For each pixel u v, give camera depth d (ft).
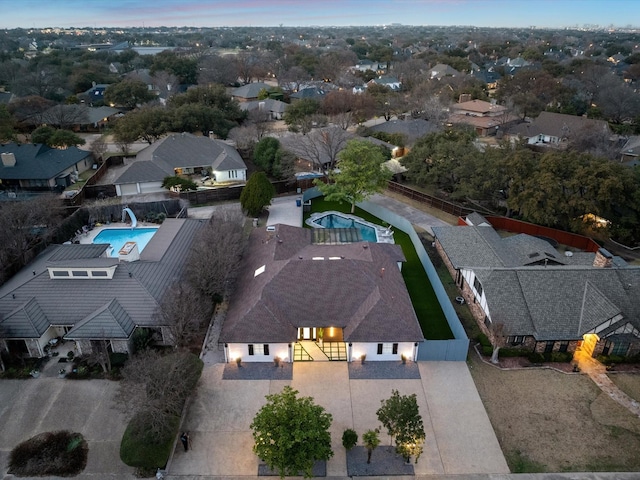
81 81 438.40
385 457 93.66
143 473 89.86
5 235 146.72
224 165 241.76
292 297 123.65
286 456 82.43
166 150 248.93
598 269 130.82
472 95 419.74
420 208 220.02
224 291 134.82
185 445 94.63
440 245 170.09
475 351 124.57
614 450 96.02
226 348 116.26
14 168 227.20
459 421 102.63
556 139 324.80
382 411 91.81
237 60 574.15
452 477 89.97
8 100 375.04
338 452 94.73
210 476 89.86
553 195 180.65
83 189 218.18
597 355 121.60
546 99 403.13
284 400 89.97
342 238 170.09
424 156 224.53
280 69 557.33
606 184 171.12
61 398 106.42
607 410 105.91
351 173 200.44
